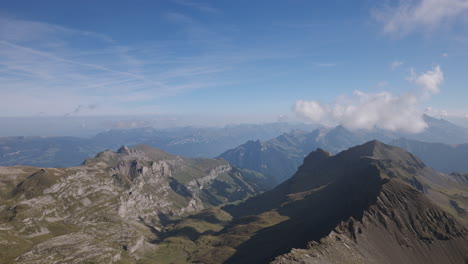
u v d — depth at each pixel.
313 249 168.25
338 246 178.12
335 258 164.88
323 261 157.75
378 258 182.25
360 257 174.75
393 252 195.25
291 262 147.88
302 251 162.38
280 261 147.38
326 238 183.00
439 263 199.00
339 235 190.62
